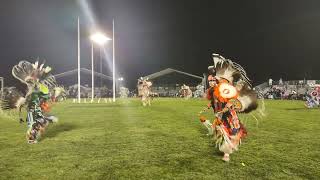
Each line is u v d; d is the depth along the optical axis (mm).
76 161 8492
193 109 24859
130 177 7195
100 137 11945
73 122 16609
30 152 9547
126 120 17312
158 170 7672
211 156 8961
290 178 7086
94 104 34188
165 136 12055
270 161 8414
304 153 9250
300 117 18562
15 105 10859
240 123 8523
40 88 10930
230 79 8844
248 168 7809
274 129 13688
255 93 8836
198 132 12977
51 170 7730
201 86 56500
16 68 10828
